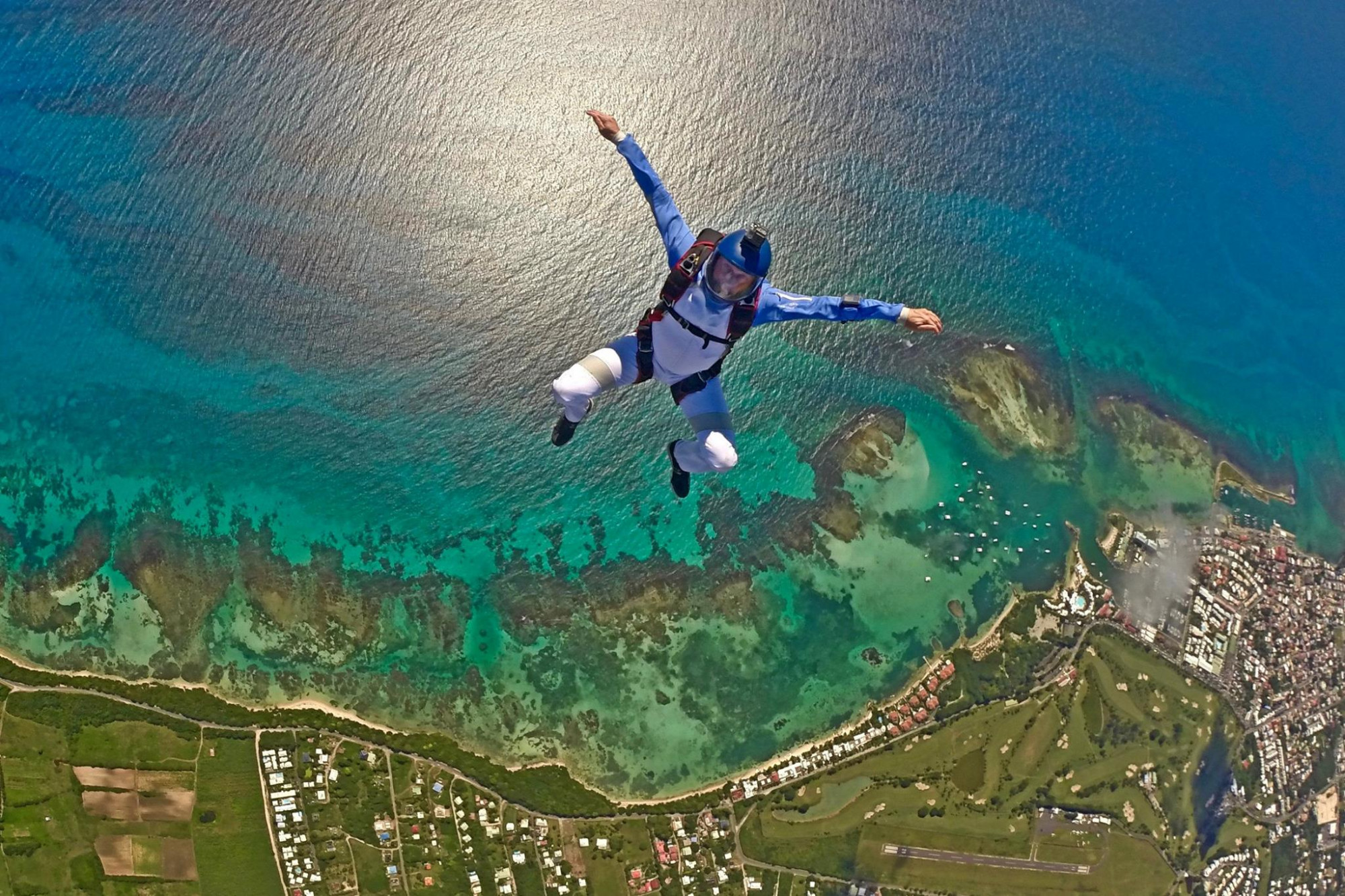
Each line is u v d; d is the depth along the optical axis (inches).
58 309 1038.4
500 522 1075.3
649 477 1093.8
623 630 1084.5
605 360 320.5
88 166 1060.5
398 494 1066.1
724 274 293.7
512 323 1098.1
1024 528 1149.1
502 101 1130.7
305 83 1104.8
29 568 1027.3
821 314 308.3
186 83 1086.4
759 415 1120.8
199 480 1045.8
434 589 1067.9
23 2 1071.0
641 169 322.3
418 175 1107.9
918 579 1131.3
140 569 1039.0
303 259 1080.2
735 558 1101.1
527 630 1074.7
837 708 1114.1
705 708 1095.6
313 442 1062.4
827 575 1116.5
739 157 1148.5
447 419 1079.0
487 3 1146.7
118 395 1039.0
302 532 1055.0
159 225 1064.2
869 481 1127.6
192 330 1055.6
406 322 1085.8
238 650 1051.3
